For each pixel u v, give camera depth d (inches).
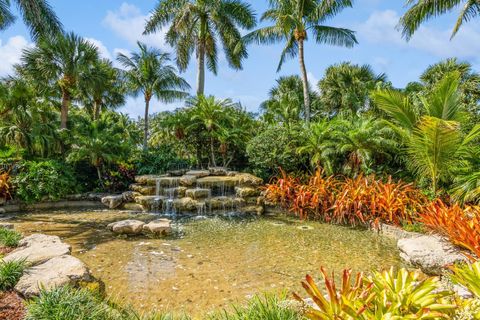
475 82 460.1
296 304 97.3
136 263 197.5
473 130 248.7
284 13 539.8
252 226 299.0
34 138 448.5
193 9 599.8
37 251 163.9
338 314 81.7
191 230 283.3
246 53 677.3
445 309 84.4
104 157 415.8
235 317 99.8
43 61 508.7
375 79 729.0
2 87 447.8
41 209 373.1
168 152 549.3
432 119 241.0
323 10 510.9
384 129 349.7
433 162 261.0
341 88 740.0
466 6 354.9
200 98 514.0
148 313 122.3
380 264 197.8
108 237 255.1
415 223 264.1
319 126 388.8
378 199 285.6
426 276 174.2
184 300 148.7
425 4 362.0
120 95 851.4
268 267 192.4
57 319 98.7
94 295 125.0
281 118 634.2
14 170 381.4
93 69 558.6
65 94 536.1
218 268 190.2
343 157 374.9
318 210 325.4
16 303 120.2
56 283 126.5
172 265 194.5
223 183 401.4
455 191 265.0
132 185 418.0
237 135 491.2
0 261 145.2
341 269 190.2
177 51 665.6
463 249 176.4
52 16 426.6
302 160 394.9
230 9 629.6
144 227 264.5
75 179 414.0
